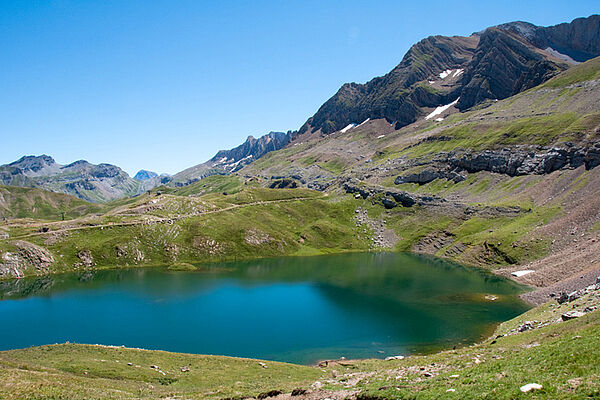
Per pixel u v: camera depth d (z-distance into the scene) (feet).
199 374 205.87
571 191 638.94
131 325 346.33
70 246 632.38
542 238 540.11
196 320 360.07
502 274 513.45
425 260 654.12
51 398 136.26
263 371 217.56
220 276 554.46
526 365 110.83
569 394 78.54
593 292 232.73
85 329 336.49
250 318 364.79
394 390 112.88
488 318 349.20
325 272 576.61
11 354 215.10
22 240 612.29
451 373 126.62
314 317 366.43
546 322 228.84
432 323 341.82
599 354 98.43
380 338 310.86
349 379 161.17
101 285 500.33
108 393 151.74
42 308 399.65
